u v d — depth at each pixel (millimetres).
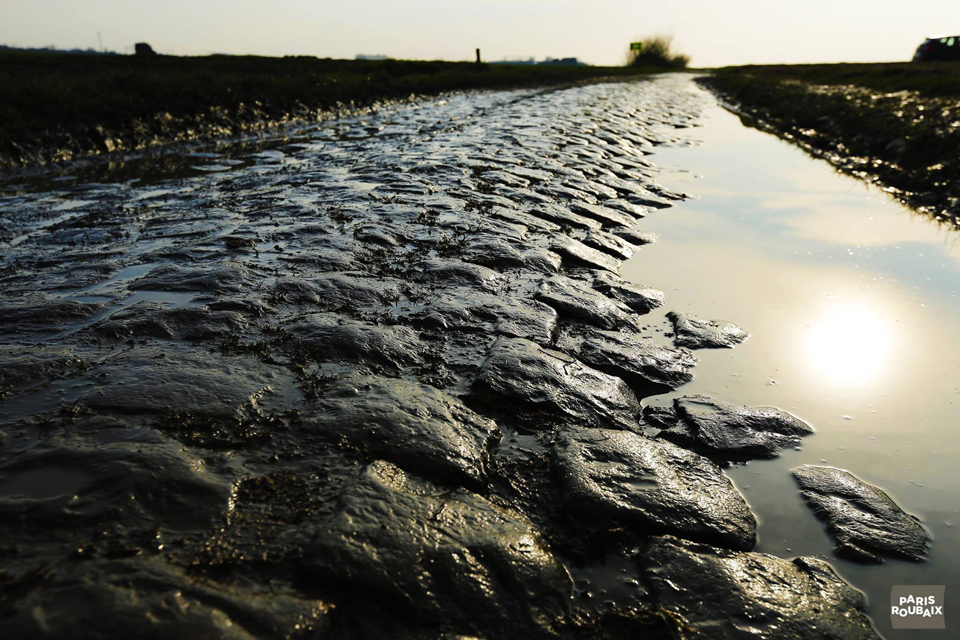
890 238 7422
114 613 1743
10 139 10969
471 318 4363
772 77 37625
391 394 3170
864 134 14547
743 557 2459
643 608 2156
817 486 2980
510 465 2891
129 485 2311
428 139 13656
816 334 4773
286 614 1828
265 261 5285
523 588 2113
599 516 2570
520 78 38375
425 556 2129
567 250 6121
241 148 13000
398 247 5871
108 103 13750
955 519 2814
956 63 35562
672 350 4391
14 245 5965
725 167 12547
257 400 3074
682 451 3117
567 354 4070
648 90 36938
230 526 2195
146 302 4289
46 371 3248
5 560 1945
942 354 4473
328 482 2484
